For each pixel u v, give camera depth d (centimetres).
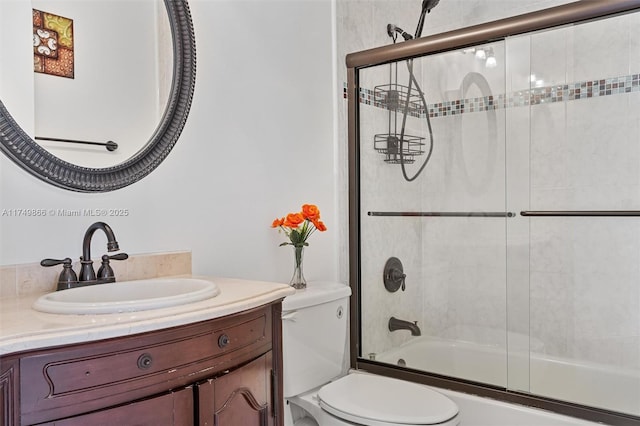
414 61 232
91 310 98
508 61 216
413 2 274
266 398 127
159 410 97
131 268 146
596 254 221
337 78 235
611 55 213
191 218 167
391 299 242
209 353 108
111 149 144
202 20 171
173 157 161
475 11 261
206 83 172
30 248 128
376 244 240
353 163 238
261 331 126
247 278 188
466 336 237
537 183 231
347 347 238
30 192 128
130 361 93
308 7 218
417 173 244
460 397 202
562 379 219
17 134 124
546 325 235
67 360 86
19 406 80
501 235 227
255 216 191
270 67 199
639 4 171
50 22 132
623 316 216
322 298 185
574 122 222
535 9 242
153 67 155
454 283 243
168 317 98
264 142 196
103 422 89
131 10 149
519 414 188
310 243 219
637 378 207
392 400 165
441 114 234
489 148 226
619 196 215
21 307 107
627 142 212
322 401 166
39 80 129
